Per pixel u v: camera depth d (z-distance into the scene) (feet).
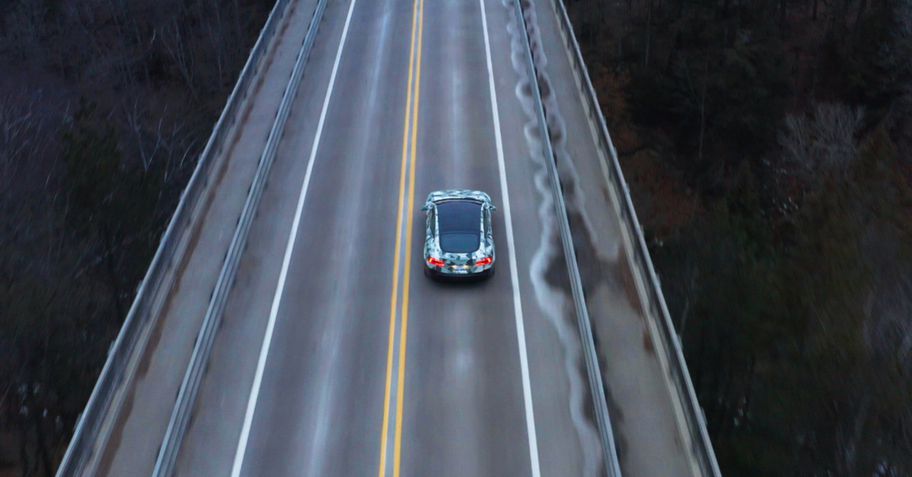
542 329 84.58
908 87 173.06
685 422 71.41
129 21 214.69
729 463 99.30
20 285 114.21
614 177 101.65
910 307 91.25
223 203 106.01
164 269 91.04
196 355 77.77
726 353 105.60
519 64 138.92
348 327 85.97
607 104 200.23
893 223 100.73
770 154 174.09
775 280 102.22
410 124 123.34
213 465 71.72
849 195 105.29
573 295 87.30
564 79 132.67
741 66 182.80
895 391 89.15
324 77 138.10
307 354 82.84
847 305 92.79
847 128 159.22
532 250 95.61
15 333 109.40
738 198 143.13
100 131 144.25
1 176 127.03
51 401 109.29
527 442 72.84
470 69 138.51
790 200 145.59
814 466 94.63
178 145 167.02
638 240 88.94
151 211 137.69
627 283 89.81
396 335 84.58
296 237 99.91
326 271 94.12
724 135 181.78
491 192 106.52
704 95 181.98
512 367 80.38
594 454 71.72
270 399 77.87
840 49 187.93
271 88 134.00
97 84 188.75
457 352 82.28
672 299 116.98
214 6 216.74
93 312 120.06
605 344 82.07
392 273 93.25
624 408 75.56
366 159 115.24
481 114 124.98
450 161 113.70
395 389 78.43
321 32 153.69
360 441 73.41
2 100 150.41
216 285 87.40
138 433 75.41
